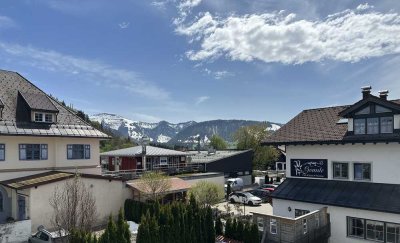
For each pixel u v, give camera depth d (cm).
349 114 2275
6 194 2641
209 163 5166
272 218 1925
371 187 2153
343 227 2120
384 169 2125
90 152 3212
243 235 2020
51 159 2959
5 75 3166
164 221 1923
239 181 5022
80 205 2136
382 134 2117
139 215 2819
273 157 7350
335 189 2281
